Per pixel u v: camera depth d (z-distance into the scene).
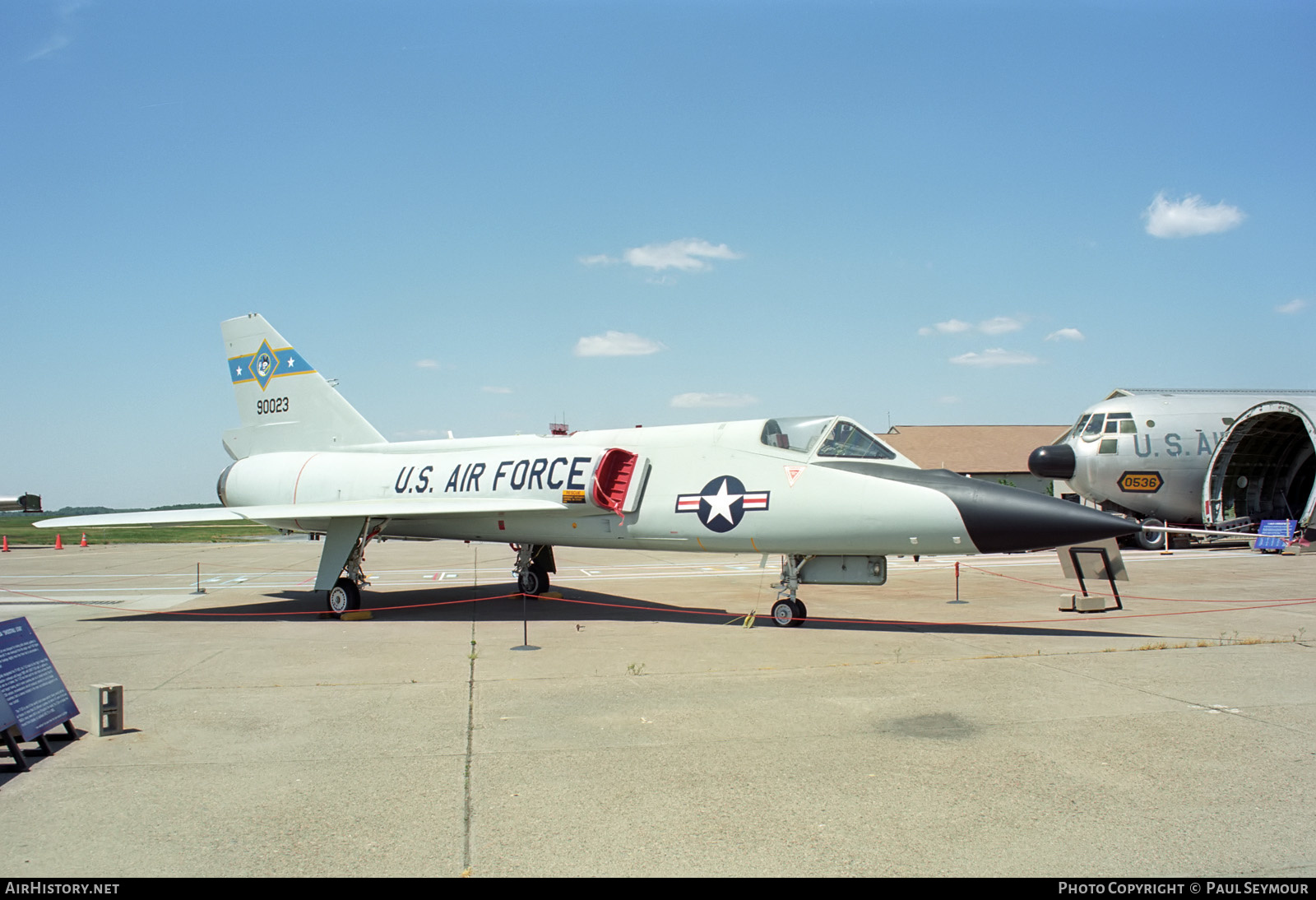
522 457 13.57
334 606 13.09
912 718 6.52
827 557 11.73
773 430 12.09
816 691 7.47
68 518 12.92
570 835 4.39
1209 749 5.68
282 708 7.07
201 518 12.98
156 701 7.38
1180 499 26.89
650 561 25.19
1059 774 5.22
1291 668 8.23
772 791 4.98
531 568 15.64
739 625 11.82
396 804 4.85
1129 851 4.13
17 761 5.49
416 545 36.28
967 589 16.28
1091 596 12.84
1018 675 7.99
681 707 6.97
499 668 8.72
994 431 61.03
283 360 17.50
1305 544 23.88
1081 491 28.25
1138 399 27.42
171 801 4.92
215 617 13.36
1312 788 4.95
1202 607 13.18
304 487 15.72
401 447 15.86
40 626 12.30
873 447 11.56
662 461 12.69
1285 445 27.11
